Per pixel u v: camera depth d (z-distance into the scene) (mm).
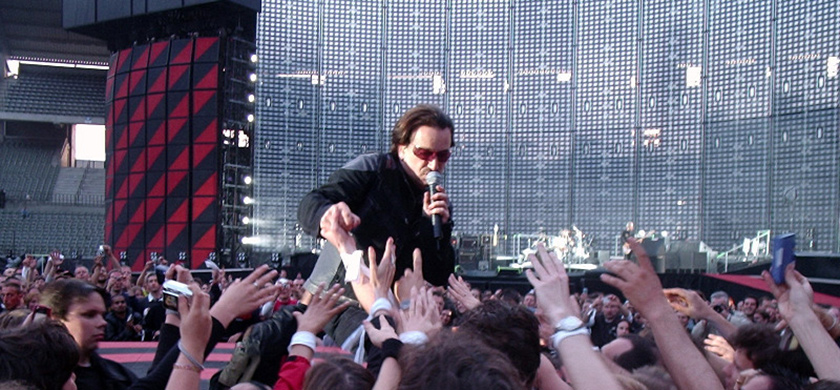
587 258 24469
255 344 3504
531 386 2455
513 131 25875
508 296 10141
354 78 25922
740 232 22875
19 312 4336
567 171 25375
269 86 25172
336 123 25688
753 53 22922
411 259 3762
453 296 3559
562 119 25516
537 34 25719
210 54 21703
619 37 24984
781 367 3357
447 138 3740
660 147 24359
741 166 23000
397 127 3793
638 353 4055
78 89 43688
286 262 24562
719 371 3959
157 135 21922
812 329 2875
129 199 22219
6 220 38469
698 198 23688
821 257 16406
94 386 3676
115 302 9922
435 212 3680
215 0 21484
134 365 7355
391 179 3734
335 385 2297
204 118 21625
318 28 25797
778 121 22422
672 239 23875
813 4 21828
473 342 1676
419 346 1740
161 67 21969
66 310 3629
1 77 42688
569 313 2533
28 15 38812
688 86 24000
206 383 6773
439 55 26156
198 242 21469
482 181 25969
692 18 23984
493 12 25984
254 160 24812
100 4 23094
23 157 43844
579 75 25391
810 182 21734
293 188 25094
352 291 3648
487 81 25984
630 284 2664
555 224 25359
